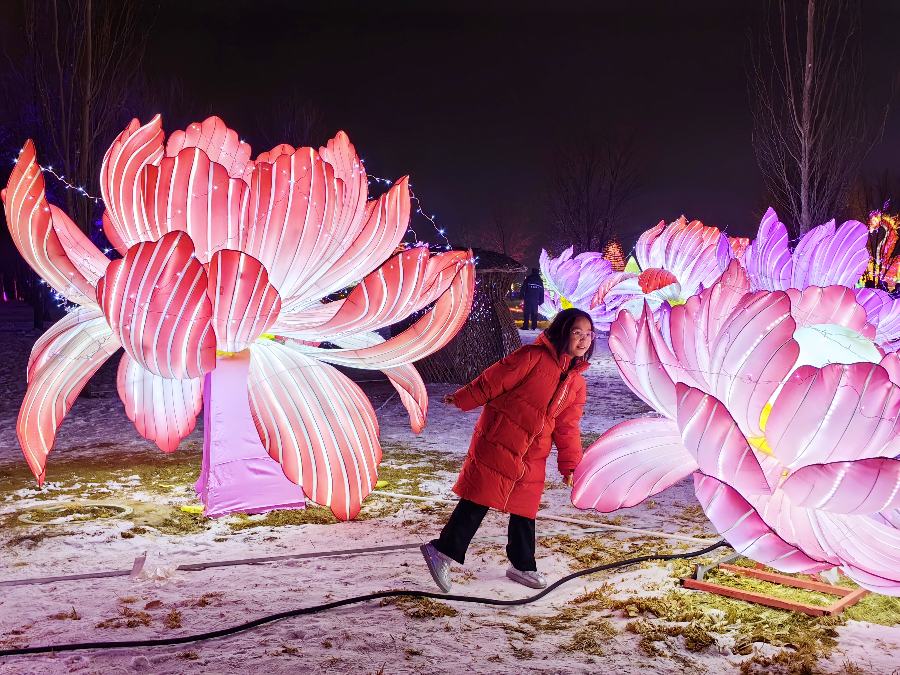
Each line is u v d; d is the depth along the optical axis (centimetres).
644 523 534
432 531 515
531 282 2391
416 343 536
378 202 521
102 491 622
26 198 462
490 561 456
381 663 320
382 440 838
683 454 358
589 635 348
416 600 391
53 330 525
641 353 349
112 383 1198
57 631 355
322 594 401
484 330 1255
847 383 298
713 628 357
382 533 512
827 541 318
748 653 333
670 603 385
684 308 349
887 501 296
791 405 308
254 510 558
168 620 364
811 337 350
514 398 405
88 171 1239
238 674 312
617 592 404
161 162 440
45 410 509
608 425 924
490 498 402
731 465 308
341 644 338
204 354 452
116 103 1352
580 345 404
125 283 427
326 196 472
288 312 513
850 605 381
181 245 419
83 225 1242
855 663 321
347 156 526
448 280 520
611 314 1295
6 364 1473
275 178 454
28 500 595
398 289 486
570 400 414
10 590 410
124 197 468
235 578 427
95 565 452
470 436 858
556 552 473
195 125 532
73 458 746
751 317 320
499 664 320
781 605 379
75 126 1303
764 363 319
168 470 693
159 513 559
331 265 509
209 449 554
